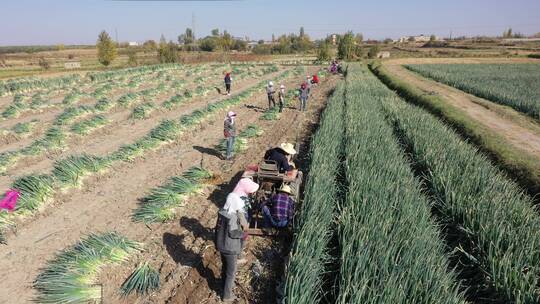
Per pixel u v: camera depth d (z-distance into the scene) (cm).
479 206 696
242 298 572
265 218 682
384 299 454
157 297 566
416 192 789
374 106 1756
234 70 4212
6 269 630
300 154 1210
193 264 648
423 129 1309
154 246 696
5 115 1709
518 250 572
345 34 6994
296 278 492
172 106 1977
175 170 1092
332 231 665
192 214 823
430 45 12619
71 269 595
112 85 2564
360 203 714
